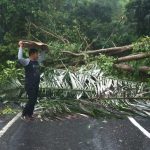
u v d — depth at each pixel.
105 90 13.35
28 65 10.89
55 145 8.30
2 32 24.17
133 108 12.45
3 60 19.31
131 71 16.17
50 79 13.86
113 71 16.09
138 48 16.19
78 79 13.94
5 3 23.34
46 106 12.34
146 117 11.70
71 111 12.12
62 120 11.14
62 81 13.77
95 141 8.67
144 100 13.34
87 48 20.41
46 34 22.88
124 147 8.12
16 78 14.55
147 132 9.66
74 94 13.38
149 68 15.93
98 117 11.63
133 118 11.52
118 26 29.67
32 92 10.92
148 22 25.77
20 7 23.45
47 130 9.85
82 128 10.11
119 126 10.39
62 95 13.45
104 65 15.38
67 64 17.53
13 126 10.32
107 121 11.09
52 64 17.73
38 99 13.40
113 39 27.34
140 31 26.64
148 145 8.32
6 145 8.30
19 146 8.22
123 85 13.95
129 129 10.02
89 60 16.84
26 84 10.95
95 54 17.80
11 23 23.81
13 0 23.59
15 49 19.27
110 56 17.69
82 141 8.66
